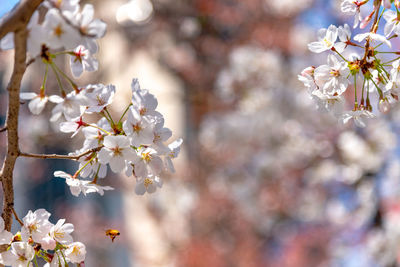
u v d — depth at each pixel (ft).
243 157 37.45
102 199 43.06
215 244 39.22
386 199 31.19
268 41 40.50
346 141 32.50
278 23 41.24
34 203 45.60
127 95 36.88
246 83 37.47
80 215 43.50
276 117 36.01
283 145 35.86
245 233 38.96
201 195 38.47
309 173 34.78
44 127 35.50
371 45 6.64
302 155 35.17
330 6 37.65
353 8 6.74
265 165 36.11
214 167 38.68
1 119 45.21
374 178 31.99
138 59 44.42
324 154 34.06
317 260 37.35
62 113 6.30
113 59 43.83
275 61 37.42
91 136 6.58
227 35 43.45
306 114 35.14
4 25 5.07
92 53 5.51
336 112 6.58
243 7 42.65
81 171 6.69
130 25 44.24
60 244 6.53
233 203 38.11
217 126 37.93
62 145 36.52
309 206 35.68
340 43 6.50
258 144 36.70
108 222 42.57
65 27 5.30
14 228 24.39
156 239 40.42
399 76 6.52
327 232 35.81
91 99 6.30
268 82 37.22
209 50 43.57
